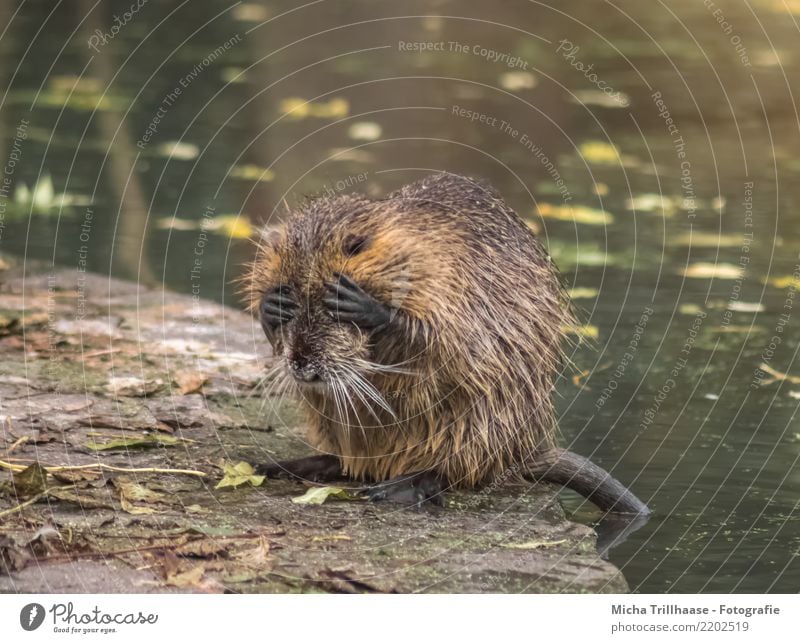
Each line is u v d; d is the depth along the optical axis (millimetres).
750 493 7281
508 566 5762
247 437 7672
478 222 7188
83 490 6301
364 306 6520
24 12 23781
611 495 7039
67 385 8281
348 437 6891
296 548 5738
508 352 6973
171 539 5688
